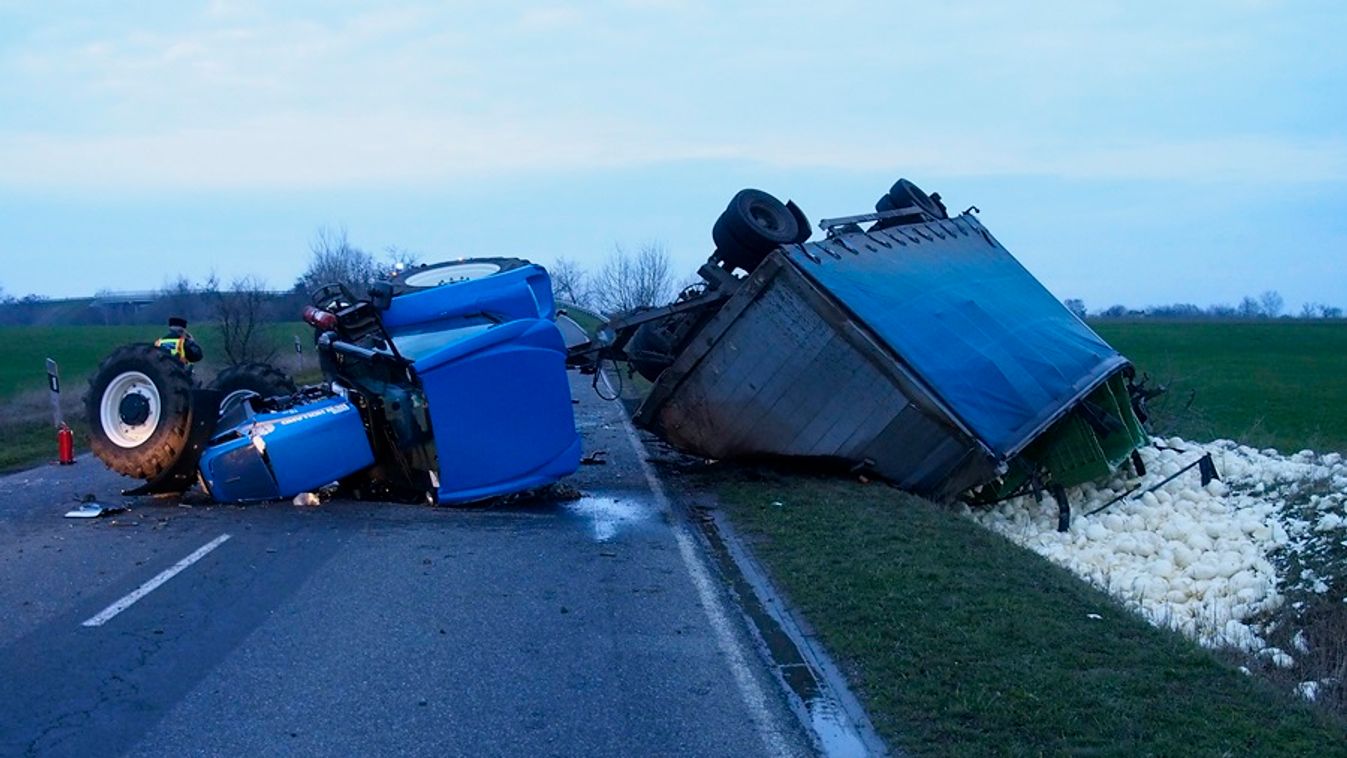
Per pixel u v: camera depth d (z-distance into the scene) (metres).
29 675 6.34
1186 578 11.50
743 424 13.84
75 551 9.38
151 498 11.91
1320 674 8.47
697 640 7.39
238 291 34.56
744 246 13.71
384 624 7.53
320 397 12.09
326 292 12.36
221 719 5.76
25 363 41.22
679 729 5.83
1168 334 56.75
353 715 5.88
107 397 11.63
